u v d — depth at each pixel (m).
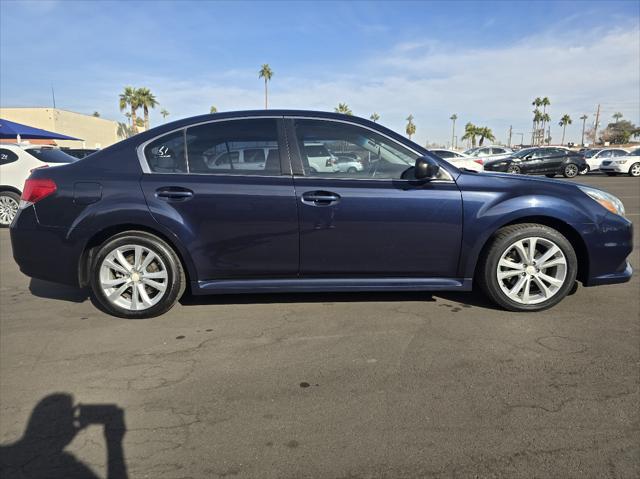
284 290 3.64
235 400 2.56
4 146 8.98
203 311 3.87
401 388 2.66
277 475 1.99
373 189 3.52
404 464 2.05
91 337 3.40
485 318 3.65
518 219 3.66
